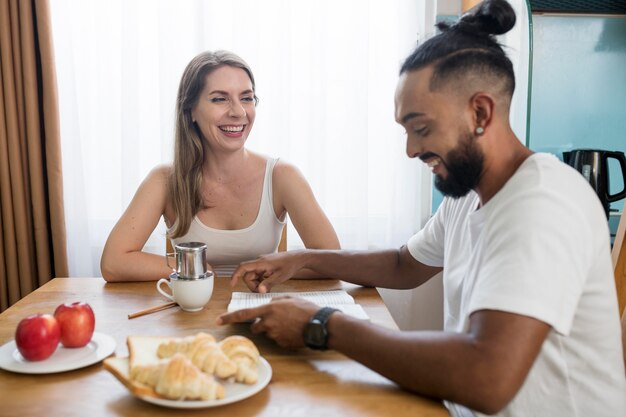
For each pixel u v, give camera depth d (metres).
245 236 1.78
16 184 2.33
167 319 1.21
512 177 0.92
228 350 0.88
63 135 2.41
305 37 2.39
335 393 0.86
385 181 2.51
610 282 0.92
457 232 1.14
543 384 0.91
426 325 2.59
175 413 0.80
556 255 0.80
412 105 0.91
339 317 0.94
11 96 2.28
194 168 1.75
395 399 0.85
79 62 2.39
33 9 2.27
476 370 0.77
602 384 0.92
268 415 0.80
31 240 2.41
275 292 1.38
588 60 1.65
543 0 1.61
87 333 1.02
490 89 0.90
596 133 1.68
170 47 2.33
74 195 2.41
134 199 1.73
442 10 2.45
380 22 2.41
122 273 1.52
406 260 1.41
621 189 1.74
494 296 0.80
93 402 0.83
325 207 2.46
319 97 2.38
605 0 1.62
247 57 2.35
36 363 0.94
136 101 2.36
